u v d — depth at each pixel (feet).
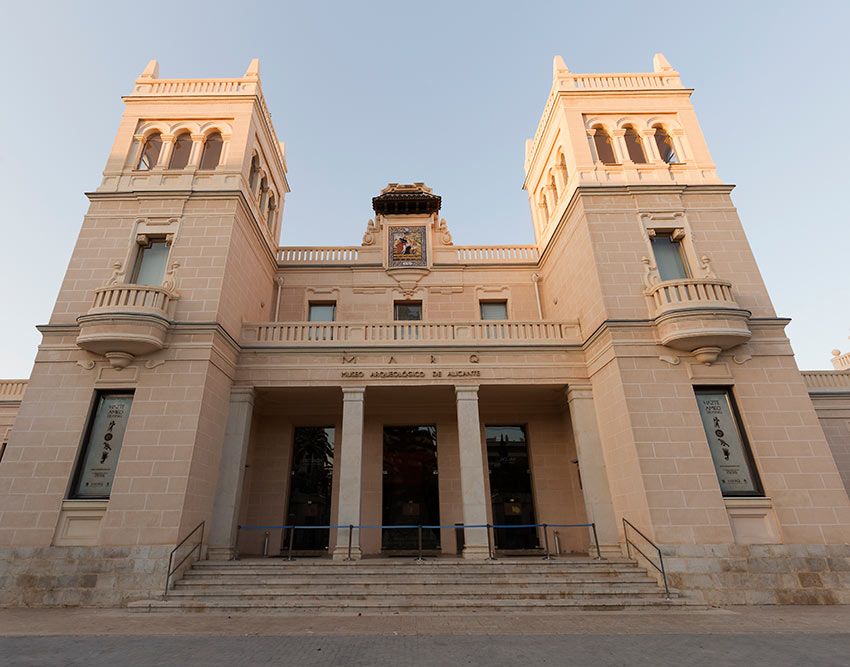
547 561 43.37
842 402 70.33
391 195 75.87
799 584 38.99
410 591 37.91
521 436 63.82
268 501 58.23
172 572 38.70
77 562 39.24
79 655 23.21
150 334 45.55
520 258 75.00
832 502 41.88
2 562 39.32
